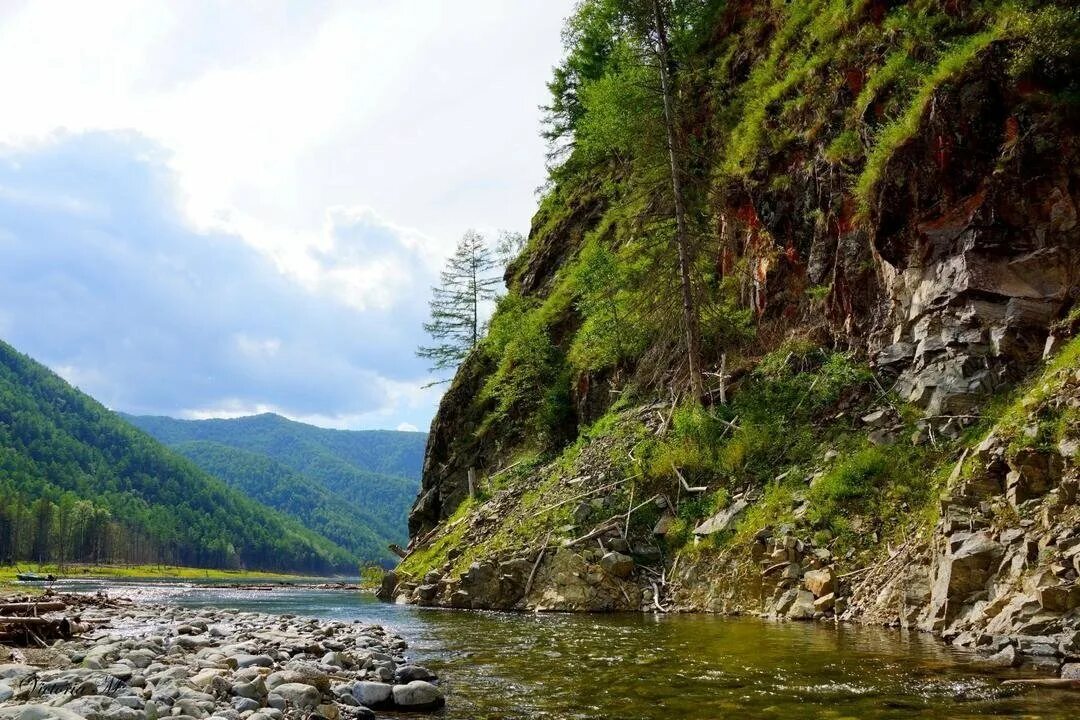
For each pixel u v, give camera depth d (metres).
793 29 27.84
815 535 16.72
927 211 18.83
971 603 11.70
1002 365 16.73
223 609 24.30
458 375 45.78
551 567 20.66
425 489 44.50
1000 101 17.66
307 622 17.55
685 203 29.16
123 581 75.75
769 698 8.15
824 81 24.27
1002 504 12.50
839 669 9.56
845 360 20.98
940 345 17.97
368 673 10.41
